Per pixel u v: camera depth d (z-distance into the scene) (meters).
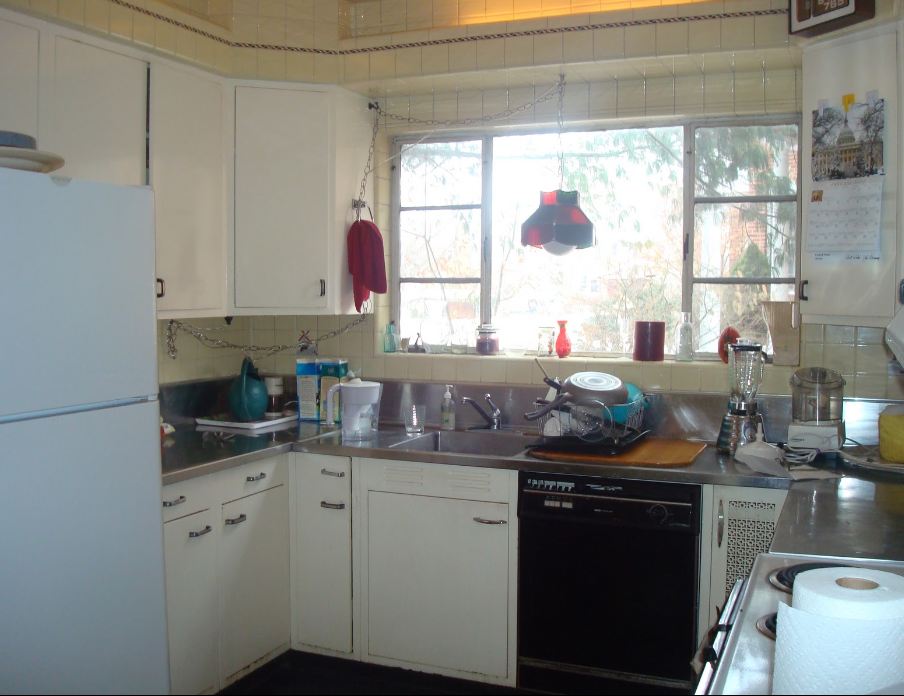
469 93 3.60
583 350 3.58
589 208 3.54
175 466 2.73
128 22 2.84
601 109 3.41
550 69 3.24
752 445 2.76
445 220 3.77
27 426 1.92
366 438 3.31
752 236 3.32
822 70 2.75
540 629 2.89
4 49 2.47
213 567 2.85
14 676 1.91
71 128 2.68
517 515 2.88
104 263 2.11
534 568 2.88
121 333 2.15
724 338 3.25
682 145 3.40
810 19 2.69
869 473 2.66
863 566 1.58
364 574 3.13
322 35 3.45
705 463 2.82
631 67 3.20
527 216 3.64
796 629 1.12
